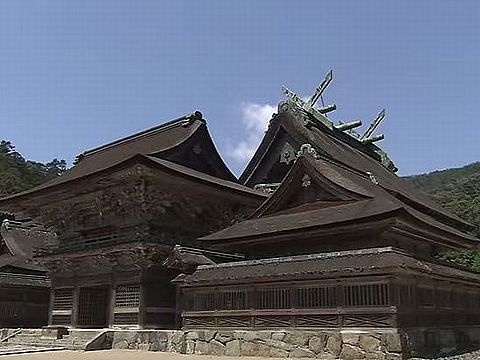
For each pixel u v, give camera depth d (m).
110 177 33.00
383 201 25.41
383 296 21.52
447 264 27.55
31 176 113.69
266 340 24.33
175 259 29.47
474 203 90.12
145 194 33.72
